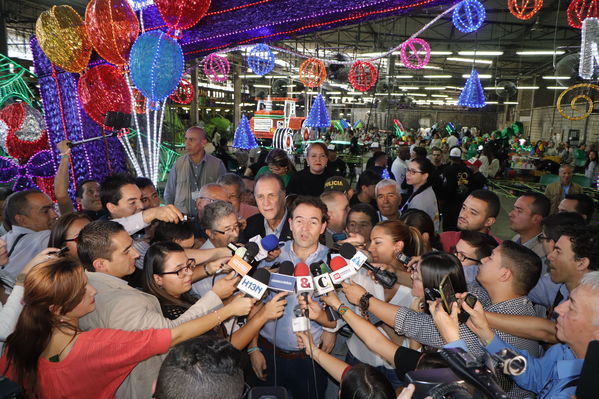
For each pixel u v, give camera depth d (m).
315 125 12.94
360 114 48.62
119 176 3.15
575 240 2.36
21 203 3.05
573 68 8.89
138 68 3.84
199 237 3.65
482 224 3.56
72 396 1.63
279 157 5.95
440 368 1.49
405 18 17.47
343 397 1.55
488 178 14.92
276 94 23.02
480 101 11.36
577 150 17.92
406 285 2.61
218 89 34.72
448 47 22.39
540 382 1.70
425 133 42.47
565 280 2.44
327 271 2.02
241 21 4.34
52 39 4.25
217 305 1.99
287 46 21.73
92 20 3.82
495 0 14.85
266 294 2.17
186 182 5.39
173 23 3.82
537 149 22.06
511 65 30.12
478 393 1.25
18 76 7.71
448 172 6.35
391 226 2.63
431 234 3.32
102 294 1.89
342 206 3.52
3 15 15.11
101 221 2.14
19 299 1.81
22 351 1.57
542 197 3.57
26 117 6.41
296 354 2.48
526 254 2.07
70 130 5.60
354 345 2.55
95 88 4.82
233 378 1.22
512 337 1.96
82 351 1.61
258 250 1.99
